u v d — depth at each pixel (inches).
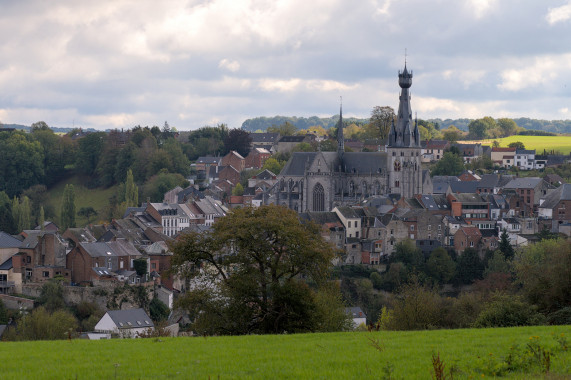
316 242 5447.8
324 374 3189.0
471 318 6215.6
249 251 5349.4
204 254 5472.4
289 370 3260.3
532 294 6289.4
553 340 3895.2
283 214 5457.7
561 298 6166.3
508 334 4306.1
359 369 3270.2
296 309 5142.7
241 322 5157.5
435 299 6658.5
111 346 4047.7
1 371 3385.8
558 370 3147.1
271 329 5187.0
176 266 5506.9
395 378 3102.9
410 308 6338.6
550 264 6555.1
